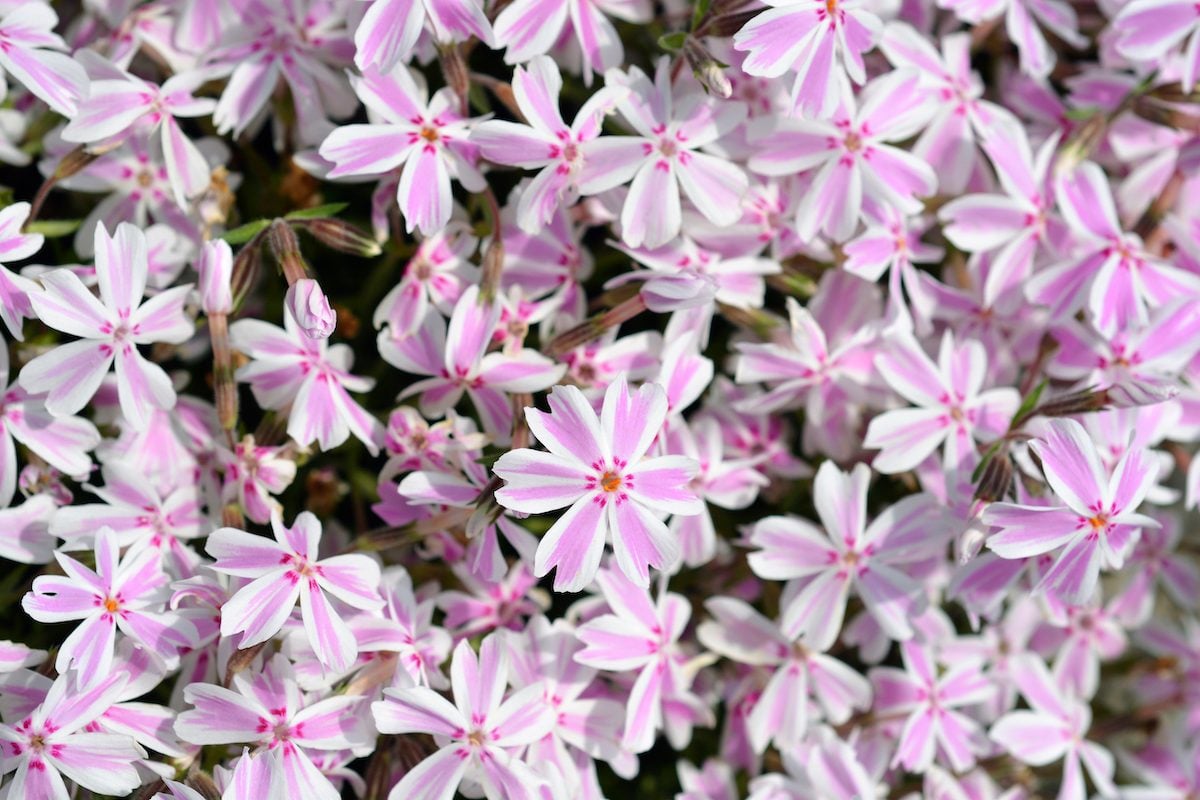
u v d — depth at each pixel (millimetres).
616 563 268
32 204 280
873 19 266
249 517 264
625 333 291
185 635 253
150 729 253
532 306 270
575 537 249
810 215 271
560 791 258
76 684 249
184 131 289
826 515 271
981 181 292
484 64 292
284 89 280
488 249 265
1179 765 313
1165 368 280
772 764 286
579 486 249
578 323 264
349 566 253
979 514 260
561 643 267
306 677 253
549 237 272
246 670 251
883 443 273
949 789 287
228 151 280
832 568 272
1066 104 304
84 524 259
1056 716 294
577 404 248
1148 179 297
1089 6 306
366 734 254
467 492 257
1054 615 293
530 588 273
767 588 286
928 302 284
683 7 287
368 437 265
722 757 286
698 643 287
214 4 276
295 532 251
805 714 276
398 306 267
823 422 283
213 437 271
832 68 262
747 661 279
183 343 277
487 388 264
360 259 290
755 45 258
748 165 273
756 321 276
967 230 283
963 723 287
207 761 258
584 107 262
